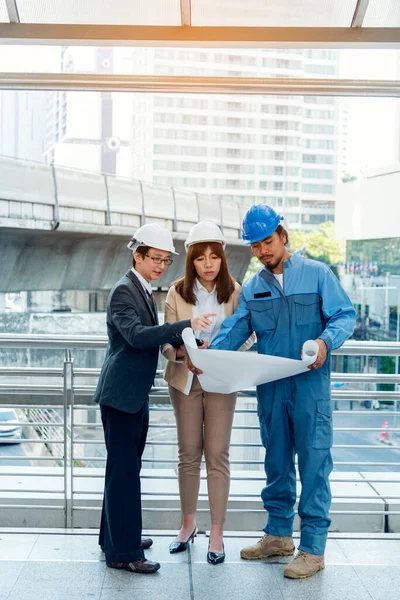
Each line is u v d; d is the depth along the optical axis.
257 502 3.67
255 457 4.22
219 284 3.10
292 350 3.01
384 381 3.48
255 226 2.95
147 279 3.06
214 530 3.16
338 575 3.00
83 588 2.83
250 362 2.78
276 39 3.46
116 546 3.00
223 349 3.01
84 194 14.66
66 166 14.63
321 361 2.85
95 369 3.48
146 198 14.34
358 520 3.67
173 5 3.47
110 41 3.46
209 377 2.88
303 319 3.00
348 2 3.43
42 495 3.65
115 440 2.99
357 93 3.65
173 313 3.15
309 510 3.01
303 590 2.85
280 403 3.05
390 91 3.65
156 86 3.60
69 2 3.44
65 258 15.71
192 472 3.21
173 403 3.20
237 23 3.48
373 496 3.57
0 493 3.67
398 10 3.43
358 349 3.46
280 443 3.11
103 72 3.59
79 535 3.42
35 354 8.28
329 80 3.63
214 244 3.05
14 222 14.02
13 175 13.67
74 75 3.59
